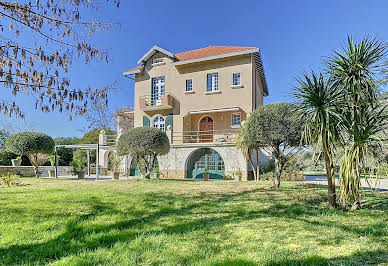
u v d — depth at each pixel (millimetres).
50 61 4781
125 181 14117
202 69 21062
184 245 3473
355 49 5473
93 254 3203
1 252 3322
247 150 15672
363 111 5387
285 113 9492
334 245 3336
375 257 2900
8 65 4543
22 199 7199
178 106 21625
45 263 2992
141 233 4082
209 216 5219
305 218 4852
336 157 5887
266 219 4797
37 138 17766
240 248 3316
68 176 21766
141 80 23484
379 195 7598
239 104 19594
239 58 19875
